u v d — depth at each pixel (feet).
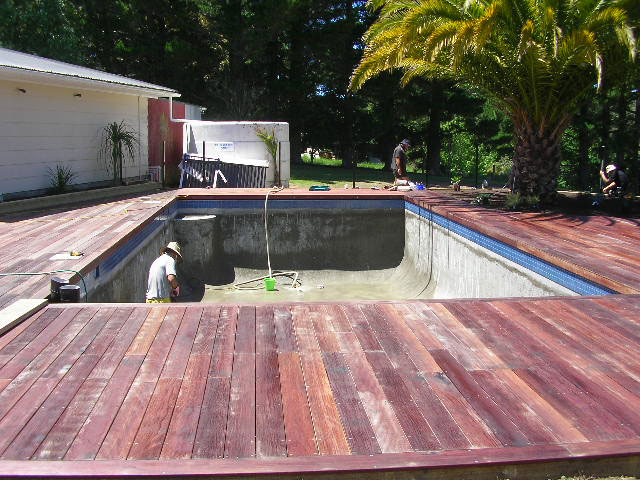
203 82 93.35
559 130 34.42
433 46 29.07
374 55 32.58
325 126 105.40
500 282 25.62
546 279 21.80
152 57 85.20
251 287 37.50
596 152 72.08
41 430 10.10
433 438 10.08
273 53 94.89
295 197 39.60
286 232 39.91
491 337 14.62
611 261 20.53
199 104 95.20
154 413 10.76
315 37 90.63
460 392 11.76
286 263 40.04
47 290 17.49
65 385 11.77
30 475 8.84
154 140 56.59
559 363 13.12
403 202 40.37
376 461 9.37
